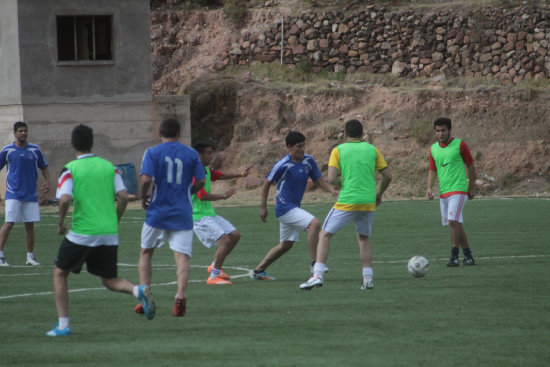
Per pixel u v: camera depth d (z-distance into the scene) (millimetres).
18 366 19422
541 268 37281
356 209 30281
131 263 41719
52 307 28156
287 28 119188
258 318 25531
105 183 22969
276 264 40562
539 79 109438
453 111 104375
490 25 113500
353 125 31062
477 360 19703
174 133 26359
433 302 28156
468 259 38688
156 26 126938
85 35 88062
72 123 87000
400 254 44031
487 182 95188
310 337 22562
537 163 96375
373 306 27484
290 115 109062
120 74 88812
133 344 21797
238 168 102812
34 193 41250
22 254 46281
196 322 24922
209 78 116375
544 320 24719
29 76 85000
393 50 115938
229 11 124688
